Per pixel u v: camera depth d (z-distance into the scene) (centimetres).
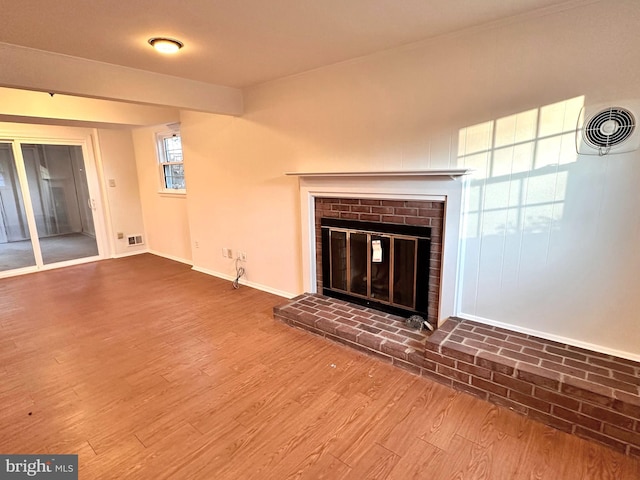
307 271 354
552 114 210
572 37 198
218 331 311
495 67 224
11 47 238
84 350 282
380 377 240
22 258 508
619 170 196
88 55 263
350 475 165
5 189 489
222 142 413
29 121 391
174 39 234
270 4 189
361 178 294
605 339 214
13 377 247
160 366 258
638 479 160
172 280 461
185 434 192
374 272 309
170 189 555
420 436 188
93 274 493
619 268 204
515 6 199
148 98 309
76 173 548
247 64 291
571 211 212
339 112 302
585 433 183
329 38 239
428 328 274
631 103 188
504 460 172
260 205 390
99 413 209
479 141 237
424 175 251
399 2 190
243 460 175
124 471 169
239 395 224
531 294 234
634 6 181
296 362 260
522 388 199
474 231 249
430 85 251
